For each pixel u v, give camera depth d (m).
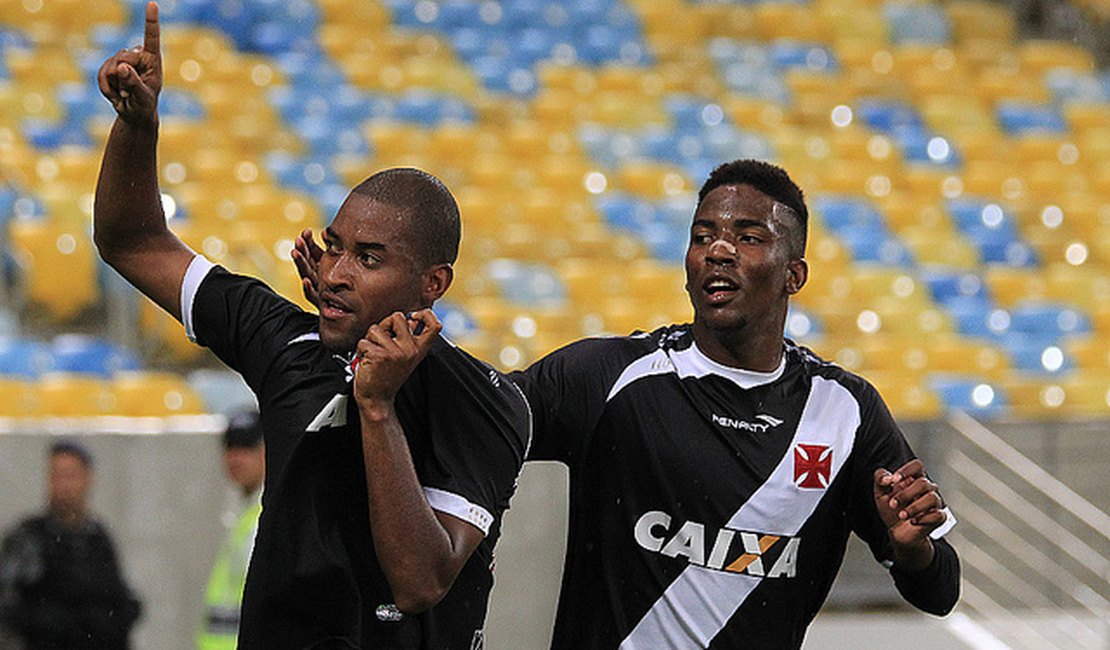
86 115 55.84
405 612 11.12
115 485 29.92
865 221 59.16
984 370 48.12
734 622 14.05
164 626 29.94
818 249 55.78
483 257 51.22
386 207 11.43
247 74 61.69
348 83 63.44
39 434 29.44
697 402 14.12
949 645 34.66
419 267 11.49
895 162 64.62
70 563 26.89
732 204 14.05
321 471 11.60
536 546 31.38
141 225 12.53
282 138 57.25
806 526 14.23
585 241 52.72
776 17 73.44
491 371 12.18
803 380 14.43
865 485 14.52
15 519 29.08
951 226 60.12
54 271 43.34
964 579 36.16
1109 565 36.25
